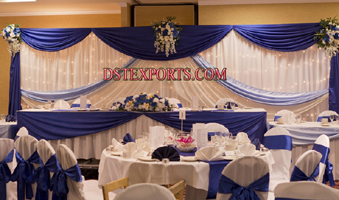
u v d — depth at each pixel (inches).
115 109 255.6
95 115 243.1
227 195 102.2
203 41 312.3
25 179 129.4
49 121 246.7
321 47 303.6
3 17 379.2
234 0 330.3
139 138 148.3
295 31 305.1
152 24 311.4
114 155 137.1
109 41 319.6
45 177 122.3
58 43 325.4
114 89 324.2
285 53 311.0
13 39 321.7
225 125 243.6
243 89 312.5
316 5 327.3
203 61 315.6
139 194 73.2
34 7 356.8
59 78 329.4
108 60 323.9
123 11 341.7
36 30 326.6
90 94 325.7
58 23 378.0
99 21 375.9
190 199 139.4
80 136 247.6
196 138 147.9
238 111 246.8
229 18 333.1
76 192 117.3
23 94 330.0
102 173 137.5
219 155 128.2
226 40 313.7
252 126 245.9
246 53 313.4
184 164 121.9
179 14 351.9
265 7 330.0
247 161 100.6
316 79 306.8
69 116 245.3
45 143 120.9
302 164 110.8
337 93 304.0
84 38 324.5
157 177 121.7
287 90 311.4
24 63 330.0
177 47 314.7
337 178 210.2
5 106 380.8
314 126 215.9
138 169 124.0
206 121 242.7
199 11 335.9
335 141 211.2
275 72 312.2
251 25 309.7
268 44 307.9
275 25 307.3
